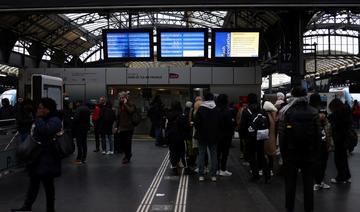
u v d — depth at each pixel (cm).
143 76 2559
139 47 2111
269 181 1042
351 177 1124
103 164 1368
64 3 1608
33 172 717
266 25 2711
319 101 912
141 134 2544
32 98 1355
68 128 1478
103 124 1625
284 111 723
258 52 2092
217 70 2555
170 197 886
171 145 1184
